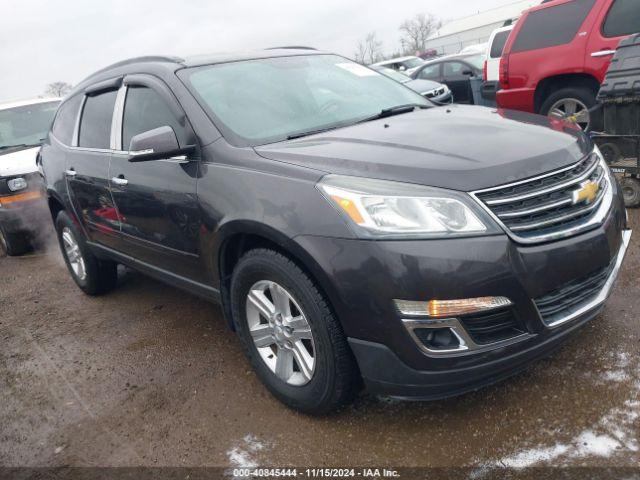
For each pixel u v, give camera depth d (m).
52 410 3.27
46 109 8.00
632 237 4.41
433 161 2.42
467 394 2.79
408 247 2.22
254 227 2.63
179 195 3.12
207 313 4.24
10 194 6.29
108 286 4.90
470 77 11.91
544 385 2.76
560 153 2.55
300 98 3.46
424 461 2.41
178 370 3.46
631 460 2.22
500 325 2.31
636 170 4.85
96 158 3.98
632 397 2.56
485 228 2.25
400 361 2.32
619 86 4.79
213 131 3.04
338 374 2.52
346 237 2.31
